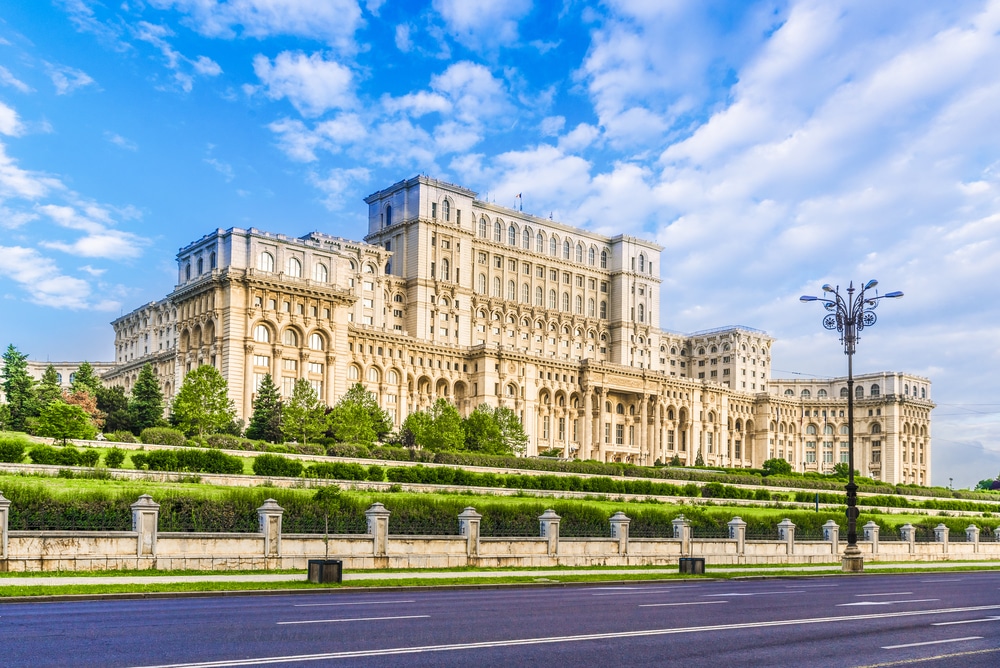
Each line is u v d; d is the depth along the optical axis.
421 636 20.62
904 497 138.75
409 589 34.47
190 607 26.48
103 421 117.94
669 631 22.52
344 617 24.05
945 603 32.12
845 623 25.16
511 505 53.16
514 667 17.14
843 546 67.50
